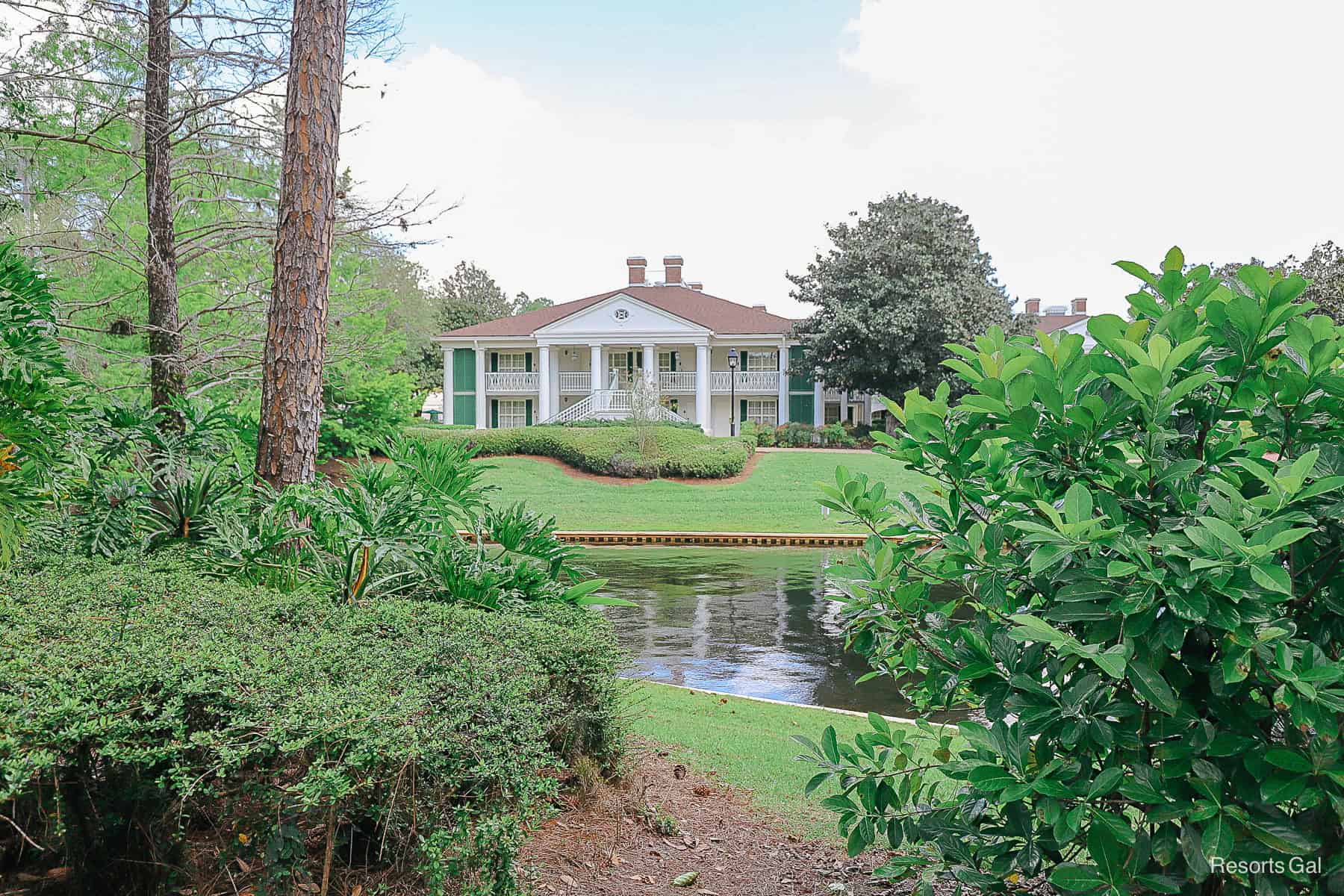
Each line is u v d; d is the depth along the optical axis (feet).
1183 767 6.07
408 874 7.06
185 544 13.82
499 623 10.35
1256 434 6.94
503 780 6.59
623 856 10.36
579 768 11.35
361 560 12.94
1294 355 6.61
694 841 11.28
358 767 5.96
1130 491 6.64
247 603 9.66
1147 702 6.19
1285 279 6.26
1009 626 7.23
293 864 6.32
